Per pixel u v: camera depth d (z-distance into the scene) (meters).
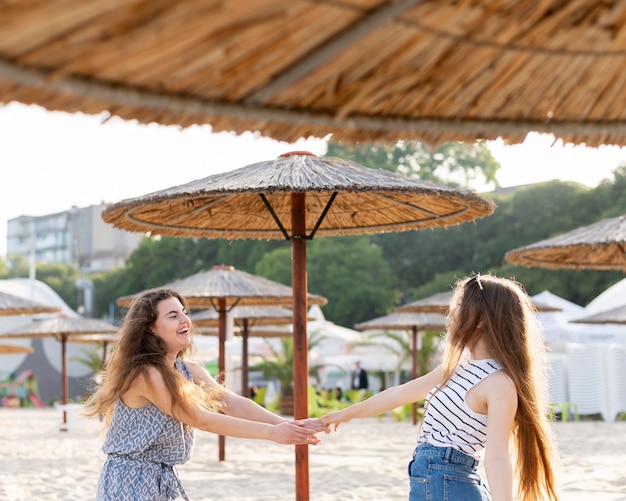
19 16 1.52
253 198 6.31
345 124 2.15
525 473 3.31
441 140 2.34
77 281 73.00
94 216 100.94
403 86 2.09
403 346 27.19
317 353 29.55
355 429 20.03
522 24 1.98
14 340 40.41
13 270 91.56
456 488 3.25
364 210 6.43
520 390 3.26
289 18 1.74
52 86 1.71
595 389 22.67
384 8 1.78
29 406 41.00
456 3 1.86
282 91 1.98
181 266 57.06
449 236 48.72
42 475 11.16
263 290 11.41
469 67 2.08
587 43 2.09
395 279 48.19
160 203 5.82
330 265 47.44
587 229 9.02
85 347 45.00
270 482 10.22
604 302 26.50
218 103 1.95
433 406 3.37
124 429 3.73
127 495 3.65
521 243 46.72
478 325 3.37
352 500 8.78
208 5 1.64
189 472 11.20
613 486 9.48
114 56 1.70
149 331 3.86
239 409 4.18
